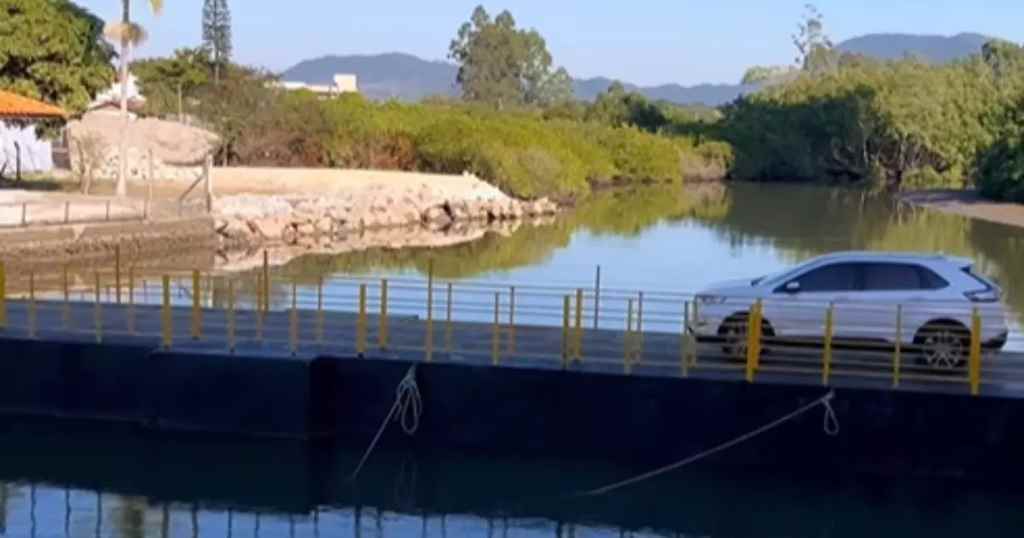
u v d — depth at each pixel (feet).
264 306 71.10
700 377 57.62
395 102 307.58
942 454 55.77
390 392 60.08
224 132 249.34
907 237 198.08
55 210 140.26
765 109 422.00
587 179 322.75
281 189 214.69
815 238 192.65
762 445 57.21
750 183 387.34
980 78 384.47
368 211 195.72
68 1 192.44
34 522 53.83
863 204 284.41
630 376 58.03
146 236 143.13
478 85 544.62
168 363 60.90
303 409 59.67
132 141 206.90
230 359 60.29
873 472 56.29
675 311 93.86
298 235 175.73
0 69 182.50
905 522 55.36
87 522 54.08
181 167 214.69
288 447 59.88
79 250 130.72
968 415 55.47
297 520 55.47
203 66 273.95
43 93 187.21
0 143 185.78
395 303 94.53
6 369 63.72
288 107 260.01
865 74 421.59
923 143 365.61
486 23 556.92
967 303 57.36
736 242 182.60
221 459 60.18
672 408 57.88
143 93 257.75
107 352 62.75
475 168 257.55
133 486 59.26
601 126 382.42
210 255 151.84
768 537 55.57
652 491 57.72
